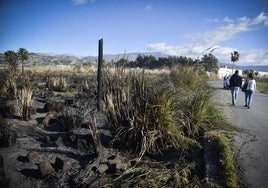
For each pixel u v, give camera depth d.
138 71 6.42
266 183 3.82
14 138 5.40
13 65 15.76
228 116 8.06
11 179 4.09
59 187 3.95
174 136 5.28
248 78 10.68
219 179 3.89
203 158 4.68
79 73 24.95
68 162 4.48
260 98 16.41
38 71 23.06
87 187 3.93
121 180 4.12
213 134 5.46
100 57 7.77
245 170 4.18
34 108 8.02
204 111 6.01
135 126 5.21
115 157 4.77
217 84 23.53
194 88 9.17
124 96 5.71
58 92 12.05
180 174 4.27
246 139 5.71
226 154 4.36
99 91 7.81
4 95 9.82
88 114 7.54
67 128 6.42
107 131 6.36
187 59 10.86
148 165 4.64
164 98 5.30
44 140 5.64
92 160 4.70
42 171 4.20
